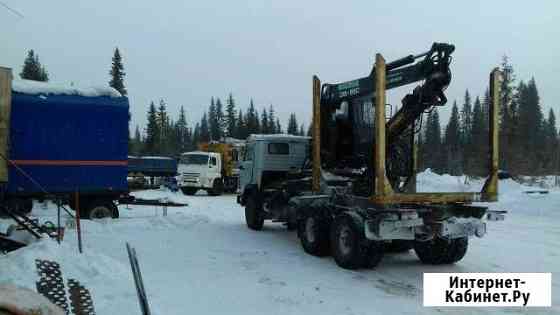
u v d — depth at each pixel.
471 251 10.65
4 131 11.45
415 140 9.91
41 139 13.71
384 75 8.12
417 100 9.02
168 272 8.41
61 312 2.51
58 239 9.17
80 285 6.46
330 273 8.55
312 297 7.05
